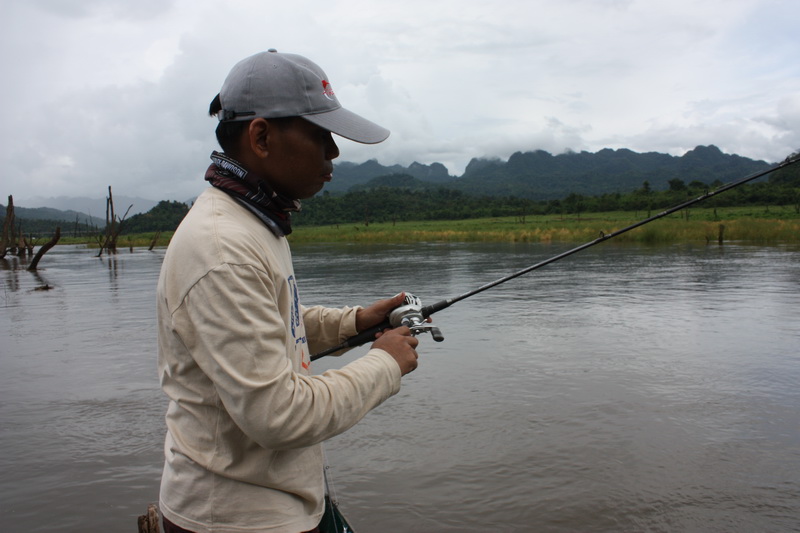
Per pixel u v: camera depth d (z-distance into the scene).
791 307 8.74
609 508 3.09
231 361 1.22
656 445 3.81
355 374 1.38
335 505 1.77
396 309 1.80
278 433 1.23
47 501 3.24
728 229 29.48
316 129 1.47
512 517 3.01
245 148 1.46
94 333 7.72
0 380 5.50
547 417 4.30
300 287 11.84
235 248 1.27
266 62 1.44
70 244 56.56
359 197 119.31
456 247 29.33
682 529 2.90
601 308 8.81
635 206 82.06
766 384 4.99
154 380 5.46
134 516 3.09
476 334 7.04
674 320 7.79
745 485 3.32
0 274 18.52
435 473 3.50
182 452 1.37
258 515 1.35
